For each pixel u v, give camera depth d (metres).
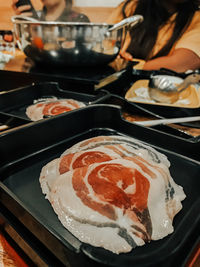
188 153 0.73
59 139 0.78
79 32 1.11
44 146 0.75
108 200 0.53
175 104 1.20
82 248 0.37
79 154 0.70
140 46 2.82
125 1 2.76
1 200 0.51
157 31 2.68
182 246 0.41
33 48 1.20
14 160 0.69
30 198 0.58
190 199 0.58
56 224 0.51
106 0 2.81
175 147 0.75
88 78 1.16
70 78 1.17
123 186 0.56
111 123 0.87
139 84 1.48
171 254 0.37
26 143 0.70
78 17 2.53
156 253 0.37
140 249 0.45
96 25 1.12
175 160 0.71
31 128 0.70
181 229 0.49
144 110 1.08
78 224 0.49
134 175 0.59
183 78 1.48
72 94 1.21
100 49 1.20
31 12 2.25
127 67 1.43
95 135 0.85
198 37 2.34
